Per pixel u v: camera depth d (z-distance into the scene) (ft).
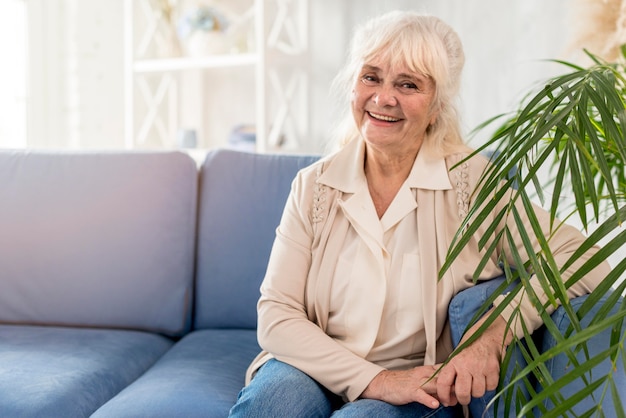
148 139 12.00
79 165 7.09
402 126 4.95
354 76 5.11
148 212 6.86
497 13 9.87
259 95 10.32
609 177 3.48
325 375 4.65
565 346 3.27
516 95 9.50
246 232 6.77
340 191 5.21
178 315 6.79
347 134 5.63
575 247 4.80
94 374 5.62
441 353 4.94
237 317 6.79
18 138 11.53
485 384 4.31
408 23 4.97
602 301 4.31
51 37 11.82
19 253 6.96
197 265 6.93
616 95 3.69
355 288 4.94
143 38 11.64
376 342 4.97
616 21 8.59
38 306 6.91
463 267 4.92
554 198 3.62
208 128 12.27
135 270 6.80
